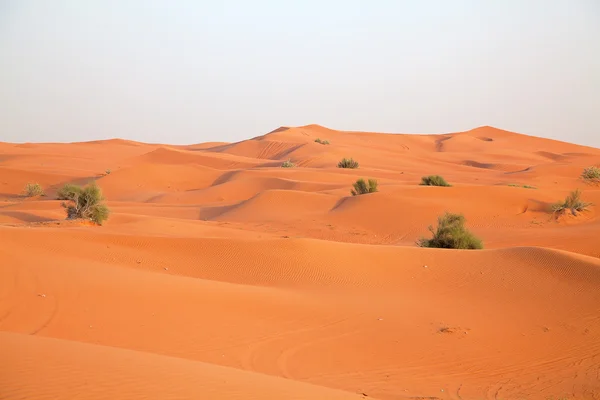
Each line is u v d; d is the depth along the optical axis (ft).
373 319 56.49
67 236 77.87
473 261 76.69
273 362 44.70
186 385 27.32
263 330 51.16
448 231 101.24
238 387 28.50
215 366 34.19
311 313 56.75
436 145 506.89
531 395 42.34
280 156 386.11
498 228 135.85
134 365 29.63
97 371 27.35
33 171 249.75
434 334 53.78
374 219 139.13
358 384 42.09
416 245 109.19
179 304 54.29
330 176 229.45
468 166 342.03
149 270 70.03
